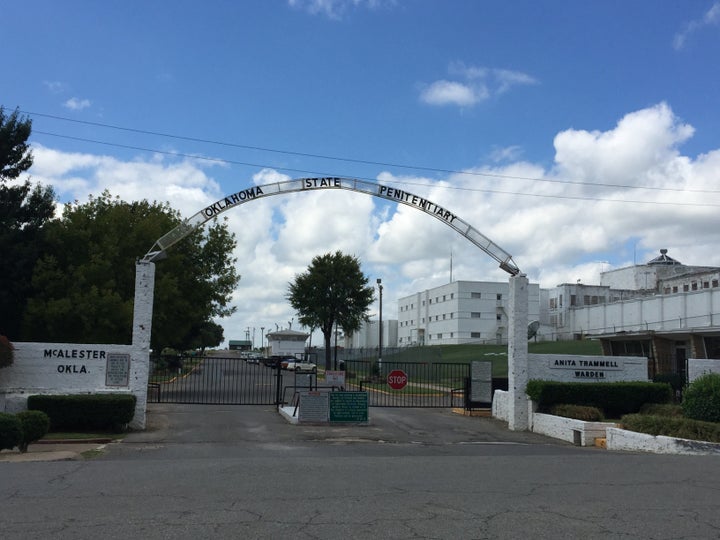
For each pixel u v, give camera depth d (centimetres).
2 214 2816
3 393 1641
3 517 703
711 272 6769
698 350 3244
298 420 1920
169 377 4194
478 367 2367
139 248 3012
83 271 2805
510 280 2044
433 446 1577
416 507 764
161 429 1772
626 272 8838
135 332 1786
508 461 1193
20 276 2767
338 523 684
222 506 763
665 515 728
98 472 1025
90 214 3133
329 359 6278
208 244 3444
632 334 3591
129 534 635
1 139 2880
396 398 3045
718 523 692
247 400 2702
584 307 7388
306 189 1973
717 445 1368
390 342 11738
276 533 643
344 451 1424
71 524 673
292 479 959
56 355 1738
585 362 2047
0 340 1644
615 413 1973
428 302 10088
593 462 1180
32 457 1267
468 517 715
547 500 809
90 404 1661
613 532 654
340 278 6225
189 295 3372
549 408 1934
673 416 1747
